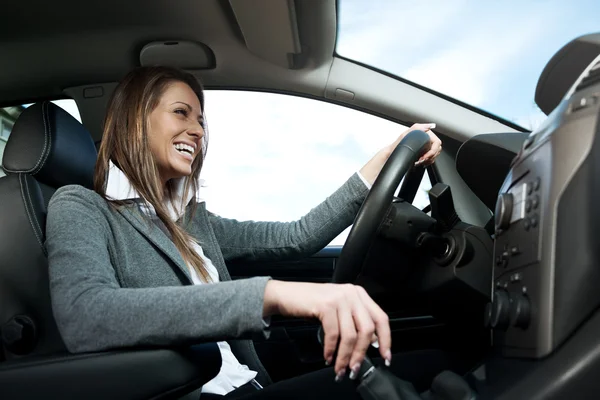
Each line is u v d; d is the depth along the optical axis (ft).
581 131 1.73
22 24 5.57
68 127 3.95
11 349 3.07
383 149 4.13
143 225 3.14
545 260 1.73
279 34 5.57
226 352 3.49
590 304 1.67
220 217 4.47
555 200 1.73
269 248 4.21
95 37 5.88
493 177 2.99
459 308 2.93
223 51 6.12
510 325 1.92
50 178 3.73
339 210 4.11
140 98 3.48
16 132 3.67
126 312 2.10
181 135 3.55
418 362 3.08
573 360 1.64
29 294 3.25
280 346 5.17
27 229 3.33
